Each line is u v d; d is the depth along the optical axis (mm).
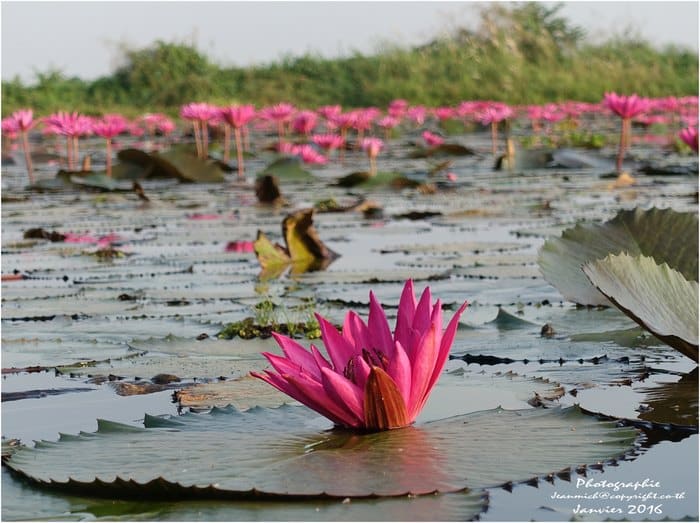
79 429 2656
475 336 3639
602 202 8523
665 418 2586
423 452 2236
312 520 1867
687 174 11461
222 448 2305
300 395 2459
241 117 12602
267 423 2539
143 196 10109
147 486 1998
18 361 3451
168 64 32375
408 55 32469
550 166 13625
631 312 2756
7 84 30953
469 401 2750
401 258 5930
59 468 2193
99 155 17859
